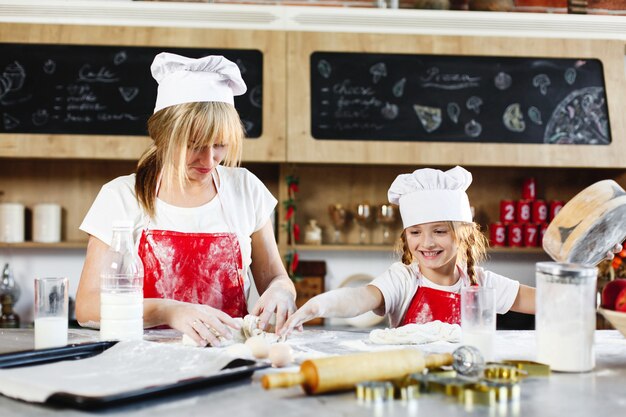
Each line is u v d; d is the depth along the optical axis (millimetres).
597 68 3463
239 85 1801
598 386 1065
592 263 1640
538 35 3430
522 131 3389
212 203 1914
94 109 3225
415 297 1952
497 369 1069
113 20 3242
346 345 1420
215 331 1463
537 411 908
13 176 3459
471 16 3385
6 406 937
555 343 1179
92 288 1696
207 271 1882
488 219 3662
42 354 1178
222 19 3270
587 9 3676
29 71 3221
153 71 1786
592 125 3424
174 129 1685
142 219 1856
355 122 3320
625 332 1271
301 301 3469
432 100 3369
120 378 1034
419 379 1014
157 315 1510
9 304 3318
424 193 1879
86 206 3494
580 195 1523
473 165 3342
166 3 3242
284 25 3299
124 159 3199
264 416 877
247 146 3201
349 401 958
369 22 3348
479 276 1978
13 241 3303
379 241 3590
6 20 3223
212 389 1025
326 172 3586
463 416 880
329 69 3340
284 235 3291
